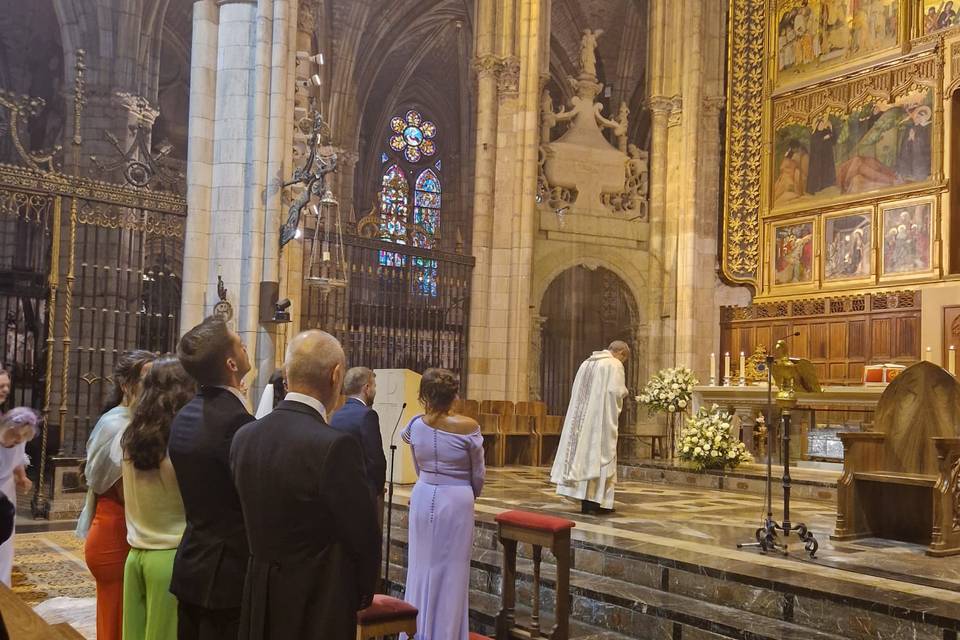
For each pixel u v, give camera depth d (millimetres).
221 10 14188
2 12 21250
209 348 3781
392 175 37438
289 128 14320
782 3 21281
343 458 3279
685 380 15922
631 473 15695
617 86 31969
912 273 18344
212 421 3697
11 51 21500
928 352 17578
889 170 19031
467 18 32250
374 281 17875
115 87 19875
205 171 14078
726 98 21812
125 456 4102
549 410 22812
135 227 13477
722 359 21500
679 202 21125
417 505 6094
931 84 18422
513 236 19422
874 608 6281
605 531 9211
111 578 4520
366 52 30531
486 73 19625
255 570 3309
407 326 18281
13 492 6707
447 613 5922
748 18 21812
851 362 19031
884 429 9422
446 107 37656
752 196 21516
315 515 3285
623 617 7367
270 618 3252
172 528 4086
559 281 23016
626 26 30922
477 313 19312
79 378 12812
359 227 18938
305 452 3277
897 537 9164
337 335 16828
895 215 18750
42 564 8672
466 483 6109
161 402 4047
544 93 20984
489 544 9539
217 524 3668
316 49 27688
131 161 13492
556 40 31391
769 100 21406
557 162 20938
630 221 21594
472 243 19672
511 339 19234
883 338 18531
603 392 10570
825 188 20188
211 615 3656
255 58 14062
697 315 21156
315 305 16609
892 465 9320
